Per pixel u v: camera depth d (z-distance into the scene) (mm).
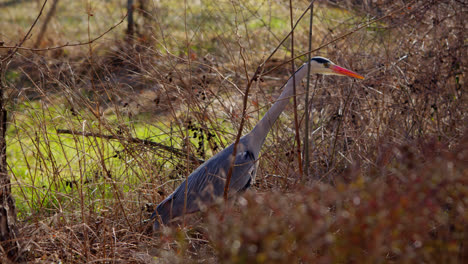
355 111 11094
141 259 7750
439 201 5906
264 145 11391
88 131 10391
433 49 11805
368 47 13984
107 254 8125
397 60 11992
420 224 5484
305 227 5309
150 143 10625
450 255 5566
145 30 15633
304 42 17000
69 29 21500
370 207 5387
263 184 9969
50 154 9109
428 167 6043
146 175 10359
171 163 10836
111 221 8844
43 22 21531
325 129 11367
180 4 19734
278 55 18531
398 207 5383
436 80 11094
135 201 9555
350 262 5488
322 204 5676
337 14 17406
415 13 11867
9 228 6984
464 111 11031
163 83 10289
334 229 6230
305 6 16812
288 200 6172
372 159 9711
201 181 8992
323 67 10031
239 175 9203
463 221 5820
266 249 5184
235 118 11125
